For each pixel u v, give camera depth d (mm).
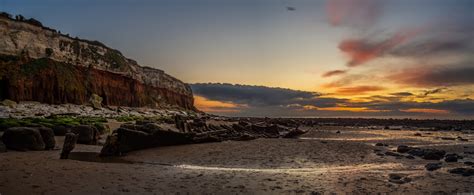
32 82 71562
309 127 68438
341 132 53969
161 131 27609
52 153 21859
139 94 113625
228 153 23922
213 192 12141
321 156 22500
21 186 11891
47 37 87875
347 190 12656
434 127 75438
